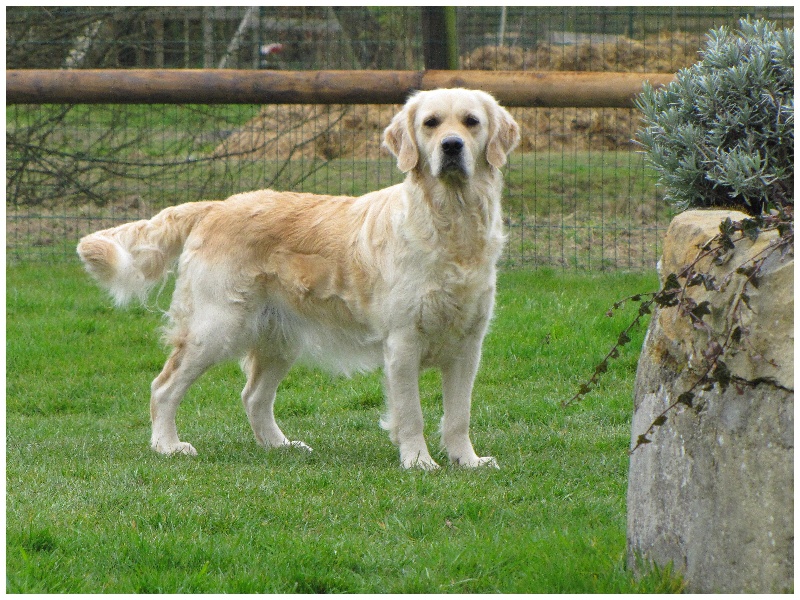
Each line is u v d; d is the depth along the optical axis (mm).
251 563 6523
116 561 6590
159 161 22234
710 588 5309
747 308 5082
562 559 6180
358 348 9625
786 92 8336
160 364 13672
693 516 5453
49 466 9172
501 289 16062
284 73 16891
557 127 23656
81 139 21547
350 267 9305
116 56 20797
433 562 6410
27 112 20312
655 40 23266
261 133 22625
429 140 8789
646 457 5918
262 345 10062
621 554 6195
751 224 5207
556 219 20031
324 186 20609
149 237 10227
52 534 7012
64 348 13961
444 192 8703
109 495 8008
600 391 11664
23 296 16219
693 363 5504
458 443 9250
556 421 10664
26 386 12750
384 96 16594
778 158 8375
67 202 21844
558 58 23875
